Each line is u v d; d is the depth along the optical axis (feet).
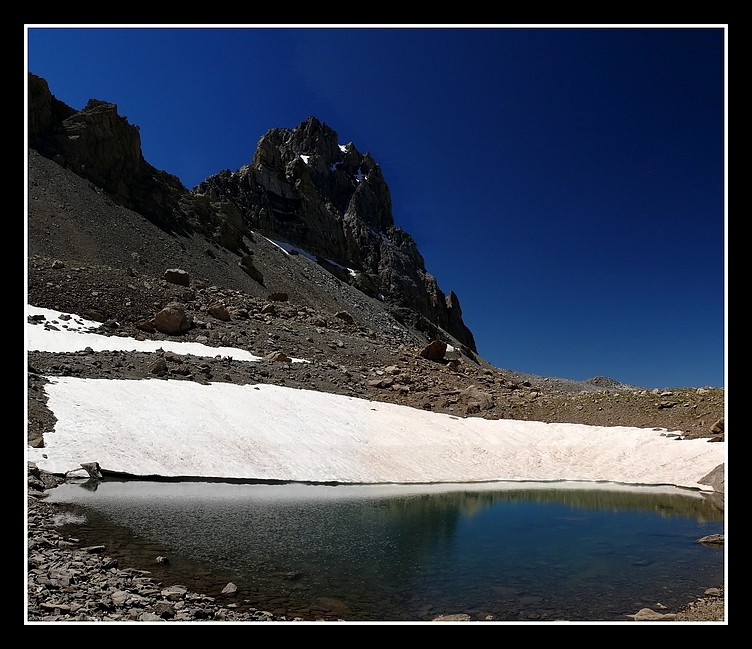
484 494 71.31
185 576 33.83
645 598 32.94
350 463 79.66
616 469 87.25
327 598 31.60
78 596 27.30
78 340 114.32
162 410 80.79
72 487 57.57
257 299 214.48
